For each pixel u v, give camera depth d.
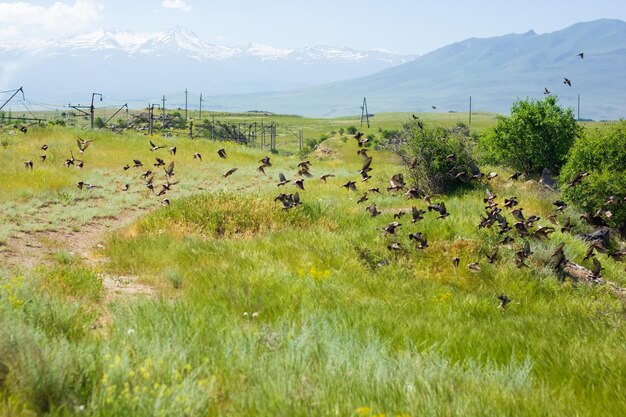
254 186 32.62
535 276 14.25
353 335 7.58
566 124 37.66
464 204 21.02
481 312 11.14
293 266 13.79
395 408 4.76
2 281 9.43
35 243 16.02
